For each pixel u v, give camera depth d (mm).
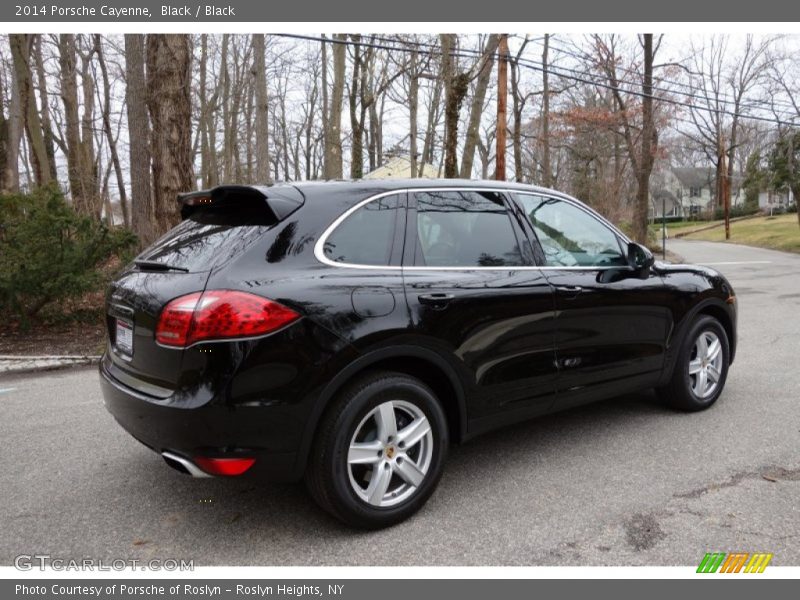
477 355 3416
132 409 2965
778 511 3271
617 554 2893
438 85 23188
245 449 2760
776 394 5504
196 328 2711
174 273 2982
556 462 3980
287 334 2791
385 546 3000
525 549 2947
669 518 3211
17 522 3273
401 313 3109
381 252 3230
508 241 3770
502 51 14680
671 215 80000
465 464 3977
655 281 4512
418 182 3543
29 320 9766
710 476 3723
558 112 31062
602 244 4348
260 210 3121
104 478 3846
